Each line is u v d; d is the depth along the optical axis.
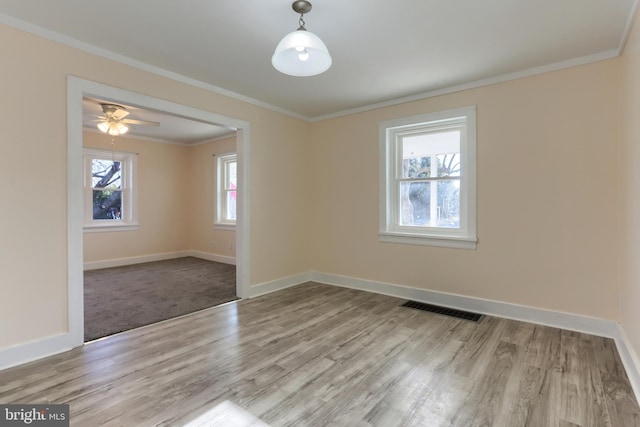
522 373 2.08
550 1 1.96
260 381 1.99
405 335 2.69
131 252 5.93
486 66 2.89
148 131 5.59
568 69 2.78
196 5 2.01
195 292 4.00
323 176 4.50
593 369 2.12
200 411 1.70
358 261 4.17
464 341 2.57
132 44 2.51
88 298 3.74
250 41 2.46
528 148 2.97
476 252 3.27
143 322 2.98
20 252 2.21
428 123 3.57
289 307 3.43
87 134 5.39
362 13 2.08
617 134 2.59
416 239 3.66
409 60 2.76
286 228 4.28
